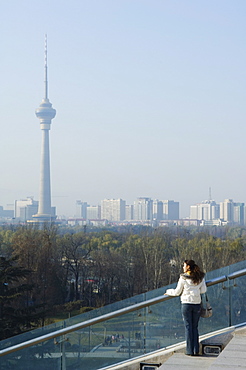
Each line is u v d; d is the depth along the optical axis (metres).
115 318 11.07
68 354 11.33
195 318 10.27
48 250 60.50
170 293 10.34
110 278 76.19
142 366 10.73
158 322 10.84
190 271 10.20
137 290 75.56
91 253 86.31
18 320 36.16
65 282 66.62
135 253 84.12
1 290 36.41
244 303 10.65
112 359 10.99
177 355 10.42
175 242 105.62
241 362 8.82
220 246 88.81
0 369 11.89
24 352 11.74
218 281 10.73
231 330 10.63
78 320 11.34
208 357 10.29
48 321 48.62
